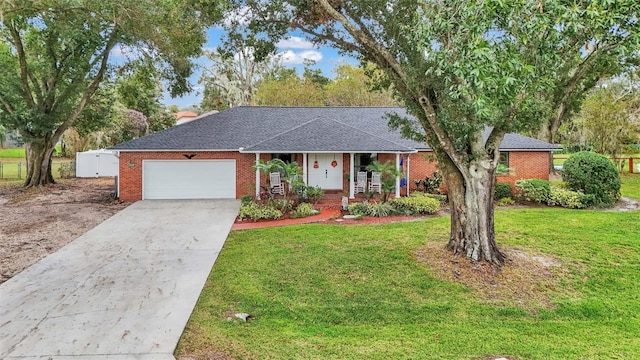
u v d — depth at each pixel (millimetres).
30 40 20234
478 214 8969
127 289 7852
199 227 13312
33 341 5719
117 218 14695
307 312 7066
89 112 25094
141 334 5980
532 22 6117
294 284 8258
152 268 9141
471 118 8453
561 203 16781
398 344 5832
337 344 5824
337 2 9102
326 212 15953
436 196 17797
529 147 19500
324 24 9750
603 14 6031
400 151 17359
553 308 7324
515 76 6566
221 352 5508
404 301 7504
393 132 20641
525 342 5930
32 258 9820
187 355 5395
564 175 17984
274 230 12711
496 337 6105
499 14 6410
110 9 15484
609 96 27875
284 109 23578
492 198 9133
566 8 6031
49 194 20281
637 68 22984
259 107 23703
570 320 6902
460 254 9156
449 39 6891
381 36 8992
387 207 15320
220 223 13922
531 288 8023
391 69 9047
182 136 19766
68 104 21859
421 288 8008
